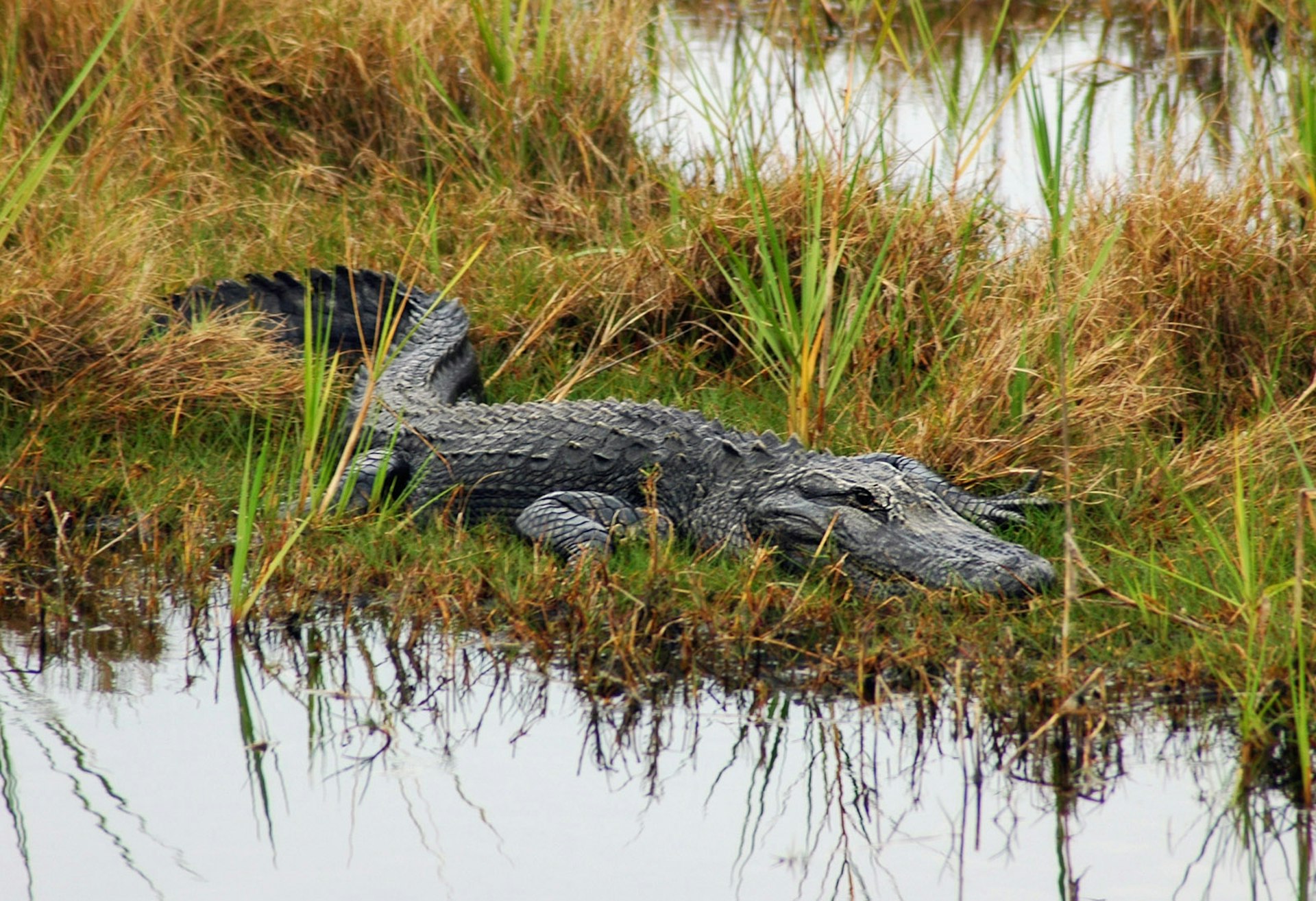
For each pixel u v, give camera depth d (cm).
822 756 1422
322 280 2336
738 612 1596
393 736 1466
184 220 2442
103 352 2022
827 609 1625
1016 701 1468
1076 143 3067
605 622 1620
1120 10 4491
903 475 1742
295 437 2052
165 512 1877
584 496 1830
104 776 1376
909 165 2689
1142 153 2386
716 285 2320
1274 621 1495
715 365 2311
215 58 2827
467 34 2894
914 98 3450
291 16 2922
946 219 2311
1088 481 1853
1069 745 1413
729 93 3281
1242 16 3894
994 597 1592
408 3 2922
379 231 2559
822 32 4109
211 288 2286
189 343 2058
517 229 2581
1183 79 3644
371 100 2852
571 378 2189
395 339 2302
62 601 1708
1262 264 2081
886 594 1652
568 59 2823
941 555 1634
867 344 2120
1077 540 1742
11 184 2233
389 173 2759
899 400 2083
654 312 2322
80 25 2745
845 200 2250
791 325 1977
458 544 1777
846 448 1980
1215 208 2128
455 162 2798
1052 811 1320
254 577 1733
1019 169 2992
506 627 1641
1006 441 1905
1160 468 1789
